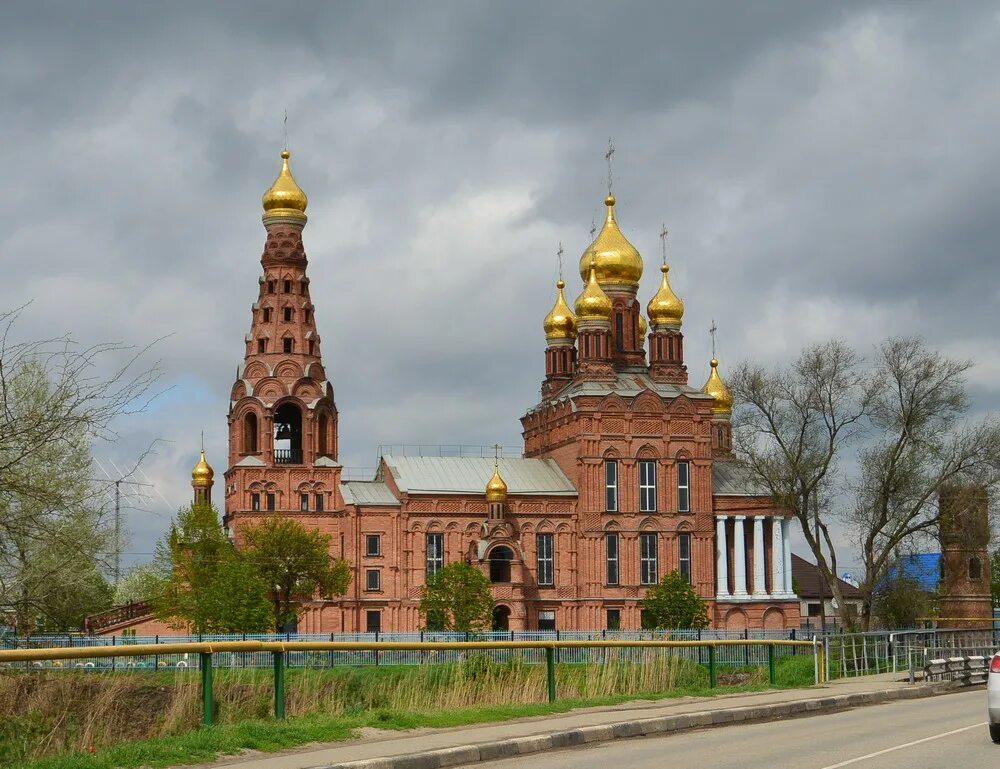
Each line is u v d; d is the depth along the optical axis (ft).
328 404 388.16
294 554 344.69
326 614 370.12
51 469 141.69
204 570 339.16
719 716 119.65
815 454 339.98
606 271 429.79
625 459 395.96
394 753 87.35
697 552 397.39
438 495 383.04
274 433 386.52
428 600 349.82
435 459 401.08
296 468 378.94
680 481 400.88
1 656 78.33
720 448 457.68
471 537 384.47
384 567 377.30
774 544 409.49
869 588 333.21
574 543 391.86
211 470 418.51
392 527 379.55
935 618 372.17
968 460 324.60
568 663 153.79
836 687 159.33
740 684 168.55
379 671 128.57
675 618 369.30
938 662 171.63
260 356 386.93
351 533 375.86
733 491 410.72
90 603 190.08
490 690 128.06
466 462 402.72
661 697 134.82
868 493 331.57
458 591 348.38
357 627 372.58
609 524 392.47
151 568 371.15
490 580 373.40
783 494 343.67
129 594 394.73
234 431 385.50
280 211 393.50
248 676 114.93
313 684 115.85
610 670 142.10
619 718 112.16
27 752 89.15
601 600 388.37
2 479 123.24
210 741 86.79
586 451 393.29
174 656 123.54
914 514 327.67
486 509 385.70
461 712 111.86
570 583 389.80
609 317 406.82
